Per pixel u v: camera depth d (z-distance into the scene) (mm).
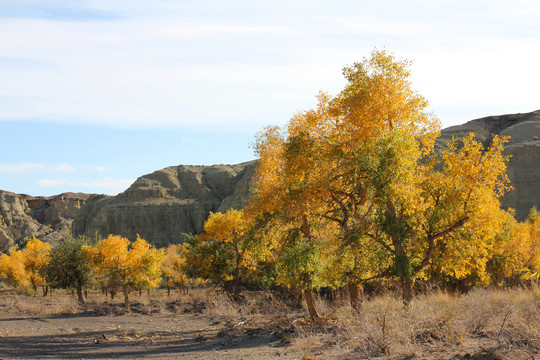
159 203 172875
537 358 8438
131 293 66750
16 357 13625
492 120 160125
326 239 19984
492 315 12195
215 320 25891
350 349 11211
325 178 18609
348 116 18109
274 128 22359
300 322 16828
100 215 171875
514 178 108938
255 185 22438
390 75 18391
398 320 11852
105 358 13539
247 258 40531
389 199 17578
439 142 115000
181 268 55594
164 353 14367
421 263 18734
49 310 39656
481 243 19312
